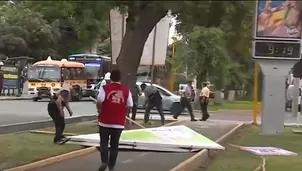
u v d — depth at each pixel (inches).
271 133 900.0
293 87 1518.2
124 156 587.5
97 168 496.1
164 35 905.5
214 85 1846.7
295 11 364.8
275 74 861.2
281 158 623.2
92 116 1029.2
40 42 2229.3
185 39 1710.1
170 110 1322.6
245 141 807.1
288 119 1437.0
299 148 734.5
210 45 1617.9
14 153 538.0
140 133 631.2
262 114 901.2
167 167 518.6
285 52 764.6
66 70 1759.4
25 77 1930.4
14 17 2095.2
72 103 1683.1
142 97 1336.1
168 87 1889.8
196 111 1621.6
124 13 307.1
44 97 1696.6
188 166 513.3
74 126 864.3
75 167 500.1
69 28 2225.6
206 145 617.9
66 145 614.5
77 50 2319.1
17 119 880.3
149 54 910.4
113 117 438.0
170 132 653.9
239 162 586.9
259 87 1663.4
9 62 1878.7
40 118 917.2
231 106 2073.1
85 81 1904.5
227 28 325.4
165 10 272.5
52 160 517.7
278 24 394.0
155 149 611.2
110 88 438.9
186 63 1702.8
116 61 778.2
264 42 745.6
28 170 468.4
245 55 426.9
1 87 1668.3
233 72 1878.7
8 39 2138.3
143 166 521.3
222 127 1000.2
